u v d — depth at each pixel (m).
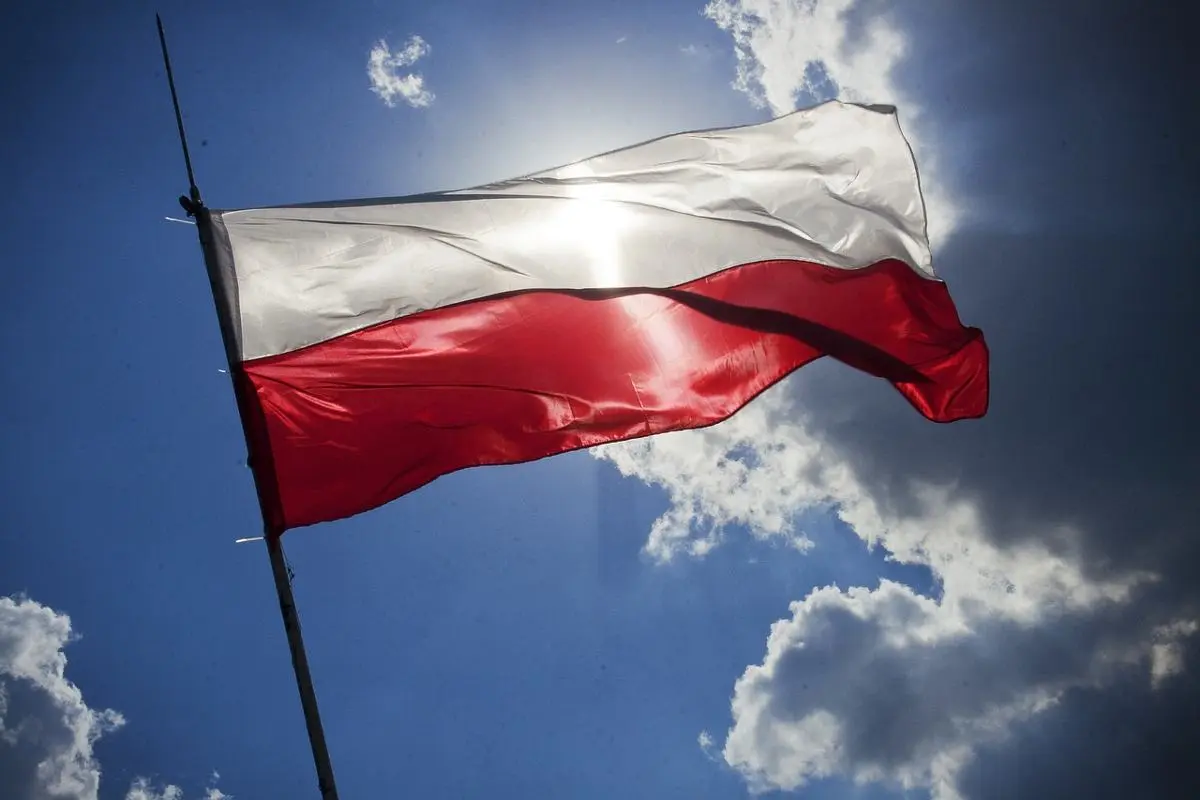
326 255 8.53
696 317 8.79
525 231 8.81
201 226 8.16
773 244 8.98
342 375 8.32
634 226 8.93
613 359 8.66
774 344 8.77
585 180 9.12
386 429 8.30
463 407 8.45
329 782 6.77
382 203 8.86
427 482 8.29
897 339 8.89
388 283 8.55
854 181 9.27
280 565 7.46
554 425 8.52
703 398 8.64
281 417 8.18
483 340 8.56
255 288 8.36
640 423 8.57
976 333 8.84
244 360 8.21
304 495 8.10
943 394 8.93
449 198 8.91
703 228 8.95
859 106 9.37
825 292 8.87
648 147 9.27
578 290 8.67
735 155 9.25
